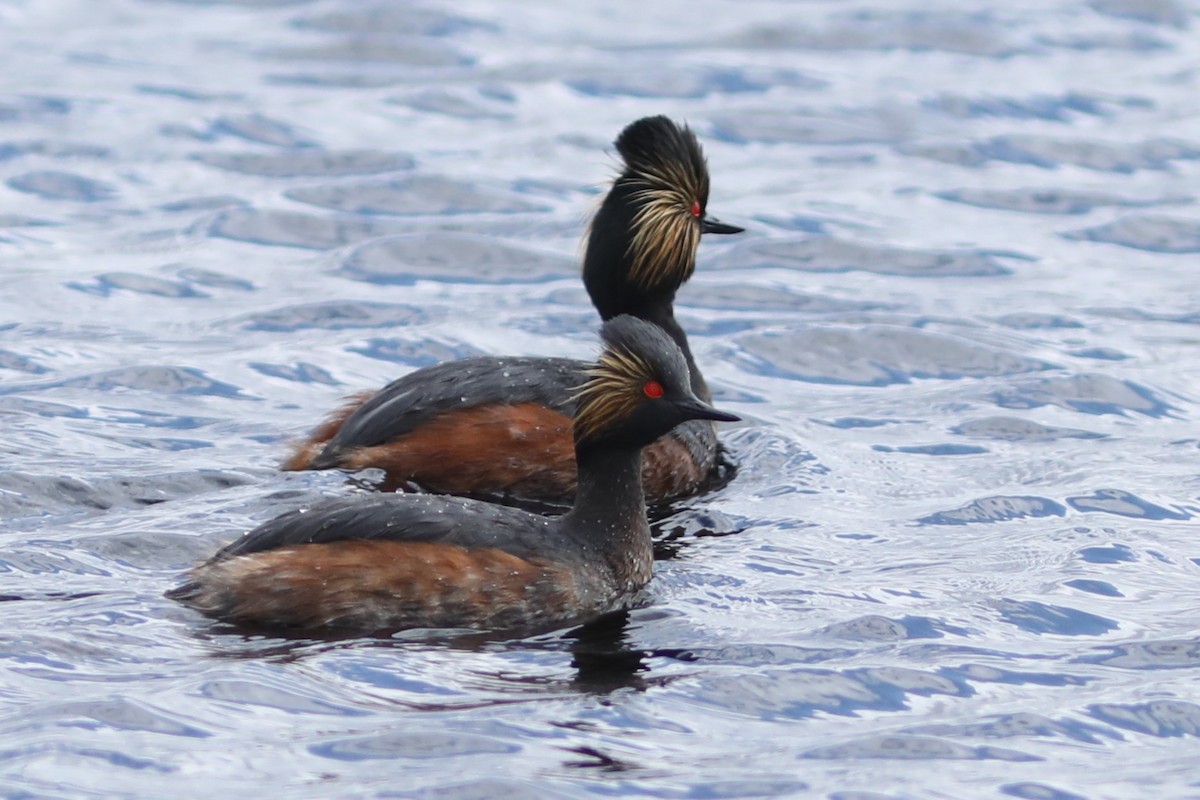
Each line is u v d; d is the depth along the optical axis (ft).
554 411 47.26
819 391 59.00
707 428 50.31
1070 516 45.32
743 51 101.86
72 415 52.03
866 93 94.53
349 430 47.57
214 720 32.01
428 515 38.68
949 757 31.58
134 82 92.48
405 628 37.40
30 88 90.22
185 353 59.31
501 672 35.01
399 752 31.09
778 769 30.81
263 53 99.19
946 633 37.27
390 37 102.47
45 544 40.34
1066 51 103.24
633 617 38.52
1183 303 67.72
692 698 33.86
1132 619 38.22
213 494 44.65
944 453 51.49
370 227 74.84
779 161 84.94
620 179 53.57
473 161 82.94
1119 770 31.19
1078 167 84.84
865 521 45.24
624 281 53.42
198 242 72.18
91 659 34.42
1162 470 49.39
